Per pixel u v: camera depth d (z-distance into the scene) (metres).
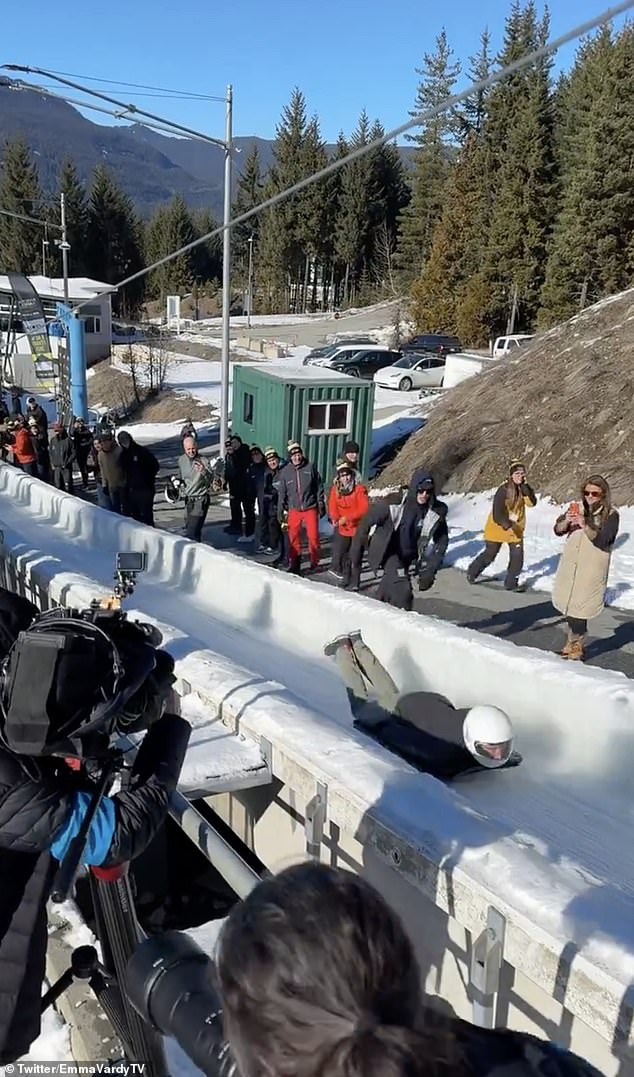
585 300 42.25
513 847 2.73
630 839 4.07
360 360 35.44
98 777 1.93
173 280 84.56
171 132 14.85
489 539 10.61
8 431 18.44
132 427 28.16
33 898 1.81
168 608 8.53
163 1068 2.23
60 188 80.75
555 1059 1.06
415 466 17.47
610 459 14.50
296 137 75.56
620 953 2.21
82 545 11.01
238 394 18.17
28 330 28.33
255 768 3.82
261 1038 0.92
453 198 49.88
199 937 3.27
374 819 3.03
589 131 40.81
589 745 4.76
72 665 1.77
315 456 16.31
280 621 7.68
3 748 1.77
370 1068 0.88
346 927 0.95
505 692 5.41
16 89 12.96
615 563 11.11
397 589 7.83
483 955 2.56
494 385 19.61
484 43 65.56
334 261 77.44
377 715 4.69
